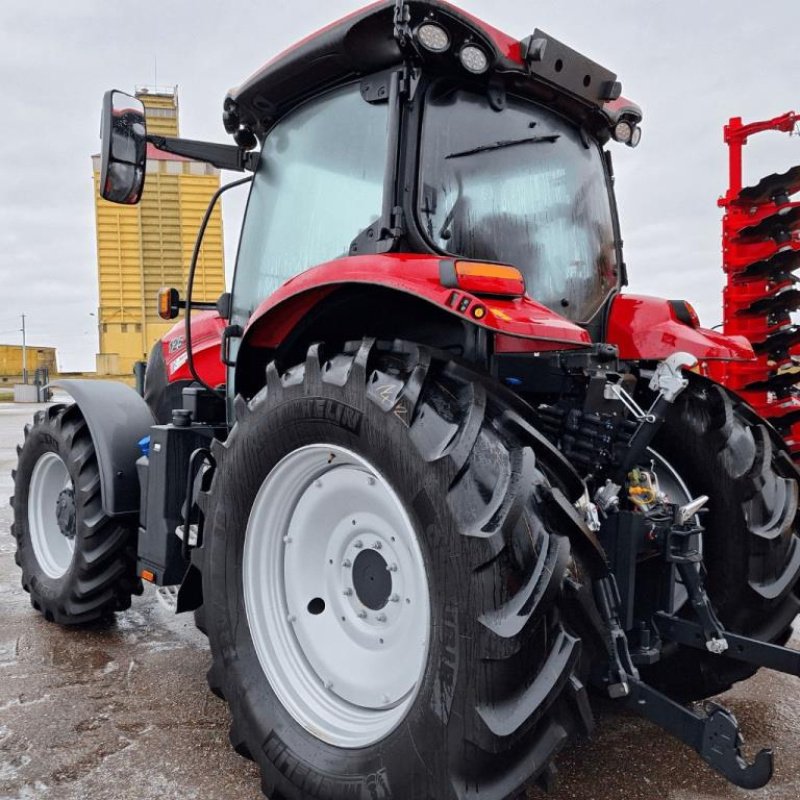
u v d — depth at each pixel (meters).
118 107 2.73
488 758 1.66
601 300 2.75
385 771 1.82
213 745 2.47
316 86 2.61
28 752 2.41
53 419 3.76
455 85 2.33
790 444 4.21
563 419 2.26
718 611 2.46
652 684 2.59
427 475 1.75
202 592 2.47
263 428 2.19
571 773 2.24
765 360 4.31
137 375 4.50
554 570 1.66
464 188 2.33
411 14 2.12
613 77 2.56
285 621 2.29
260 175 2.96
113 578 3.46
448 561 1.70
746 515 2.42
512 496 1.70
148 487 3.02
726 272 4.44
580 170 2.72
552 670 1.64
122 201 2.84
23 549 3.92
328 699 2.17
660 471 2.60
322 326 2.39
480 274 1.85
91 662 3.20
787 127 4.34
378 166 2.37
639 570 2.20
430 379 1.91
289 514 2.29
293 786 2.02
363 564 2.15
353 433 1.94
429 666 1.74
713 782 2.19
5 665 3.17
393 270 1.94
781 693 2.81
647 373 2.68
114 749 2.44
